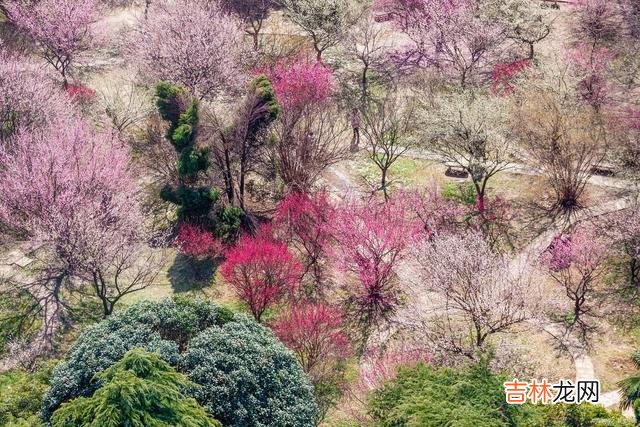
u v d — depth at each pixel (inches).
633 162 2005.4
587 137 2046.0
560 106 2076.8
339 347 1585.9
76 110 2124.8
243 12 2701.8
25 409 1327.5
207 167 1859.0
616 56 2522.1
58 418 1083.3
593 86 2253.9
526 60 2452.0
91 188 1752.0
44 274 1797.5
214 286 1788.9
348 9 2470.5
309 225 1822.1
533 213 1985.7
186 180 1910.7
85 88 2322.8
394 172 2138.3
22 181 1729.8
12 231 1841.8
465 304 1541.6
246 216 1899.6
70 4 2422.5
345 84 2498.8
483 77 2440.9
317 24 2421.3
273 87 2085.4
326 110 2214.6
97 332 1290.6
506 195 2049.7
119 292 1664.6
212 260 1854.1
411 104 2274.9
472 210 1998.0
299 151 1963.6
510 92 2154.3
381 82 2504.9
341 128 2279.8
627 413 1469.0
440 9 2486.5
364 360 1605.6
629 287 1764.3
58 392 1217.4
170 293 1769.2
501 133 1969.7
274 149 1983.3
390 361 1487.5
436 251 1619.1
